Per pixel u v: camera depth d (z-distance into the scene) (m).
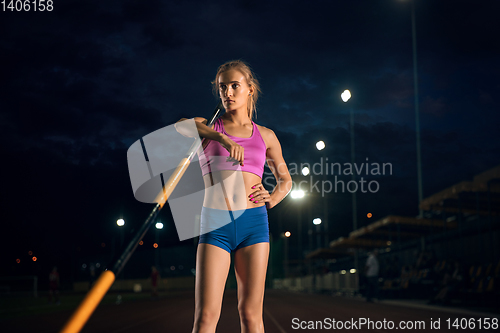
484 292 9.88
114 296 26.62
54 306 16.31
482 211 12.77
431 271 13.16
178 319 9.31
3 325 8.48
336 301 14.62
